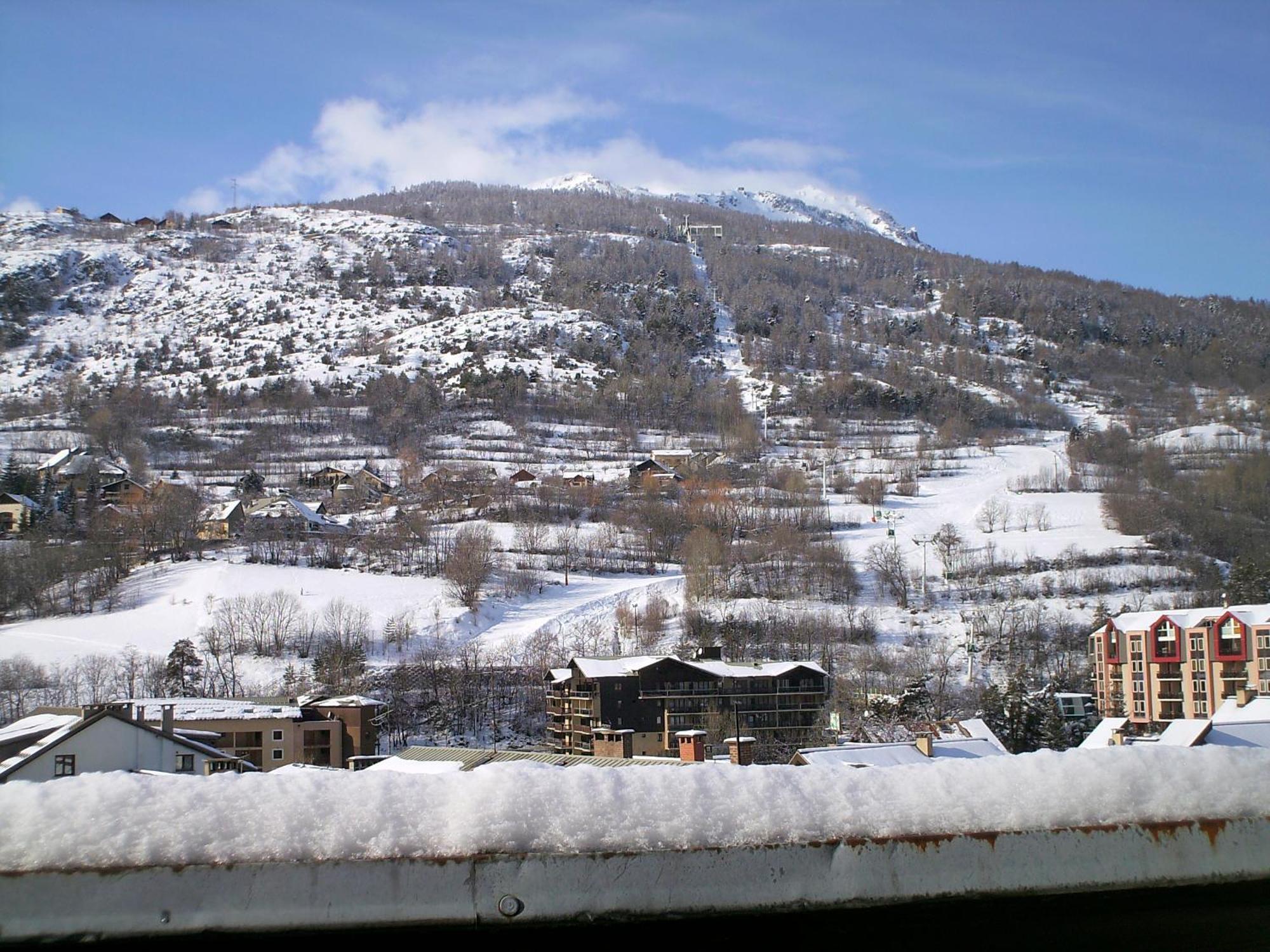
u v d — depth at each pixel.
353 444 167.00
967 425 186.50
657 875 3.15
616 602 93.88
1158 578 95.00
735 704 60.03
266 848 3.04
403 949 3.05
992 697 57.25
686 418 194.00
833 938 3.22
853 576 101.06
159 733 30.34
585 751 56.31
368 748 53.06
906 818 3.33
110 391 191.12
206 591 90.12
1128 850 3.37
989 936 3.29
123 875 2.96
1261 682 60.00
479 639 83.69
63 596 91.38
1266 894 3.42
